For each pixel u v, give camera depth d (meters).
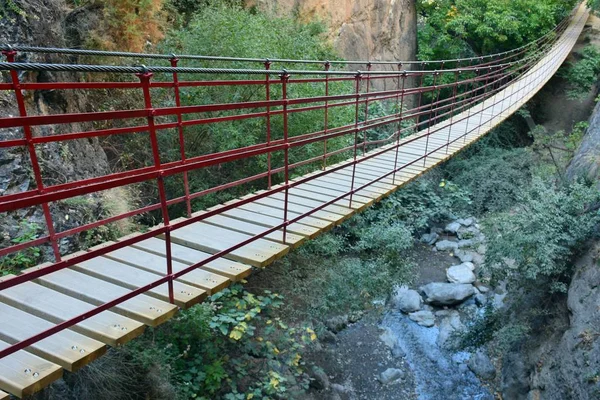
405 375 5.46
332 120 6.29
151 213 5.18
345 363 5.44
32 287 2.42
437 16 13.47
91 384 3.03
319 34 8.94
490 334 5.66
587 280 4.64
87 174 4.18
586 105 13.34
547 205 5.21
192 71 2.22
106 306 2.00
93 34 4.76
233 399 3.85
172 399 3.40
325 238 5.41
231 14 5.73
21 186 3.38
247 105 2.71
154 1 5.26
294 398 4.45
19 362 1.85
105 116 1.92
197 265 2.43
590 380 3.89
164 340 3.73
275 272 4.84
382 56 12.12
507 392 5.09
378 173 4.93
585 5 17.91
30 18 3.99
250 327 4.09
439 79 13.44
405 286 6.91
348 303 5.05
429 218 8.73
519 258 5.06
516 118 12.96
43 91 4.07
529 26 13.63
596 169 6.16
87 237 3.71
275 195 4.08
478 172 9.86
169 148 5.40
